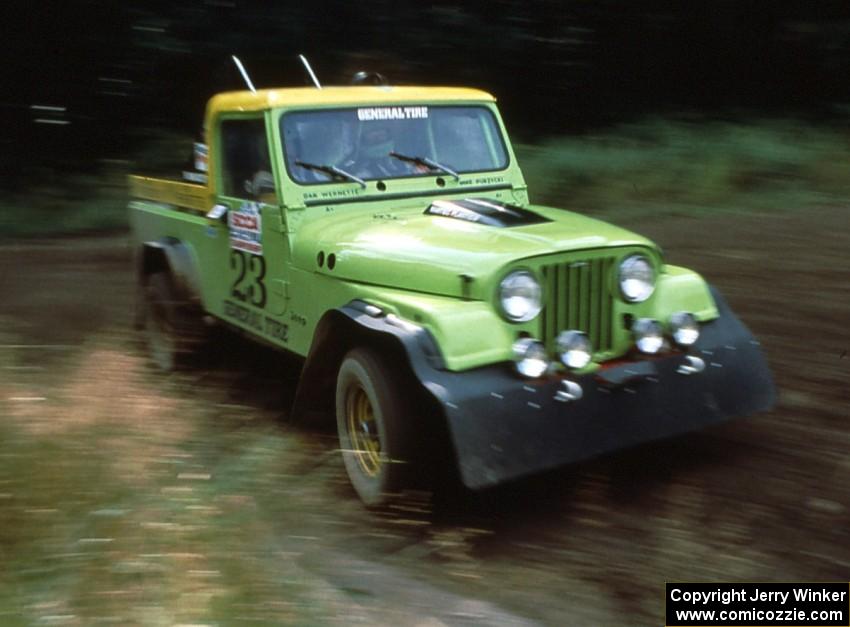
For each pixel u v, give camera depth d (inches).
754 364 186.4
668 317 182.1
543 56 573.9
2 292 335.0
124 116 556.4
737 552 154.4
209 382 229.3
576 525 167.8
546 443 163.2
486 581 150.6
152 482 153.5
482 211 195.3
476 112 232.1
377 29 547.2
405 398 167.8
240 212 222.1
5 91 545.0
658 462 189.5
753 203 435.8
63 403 176.7
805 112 587.2
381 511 171.9
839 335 253.3
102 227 474.0
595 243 174.9
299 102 211.6
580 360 169.0
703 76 614.9
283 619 127.7
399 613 139.1
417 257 178.1
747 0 590.2
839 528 159.3
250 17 531.2
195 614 123.0
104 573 130.4
